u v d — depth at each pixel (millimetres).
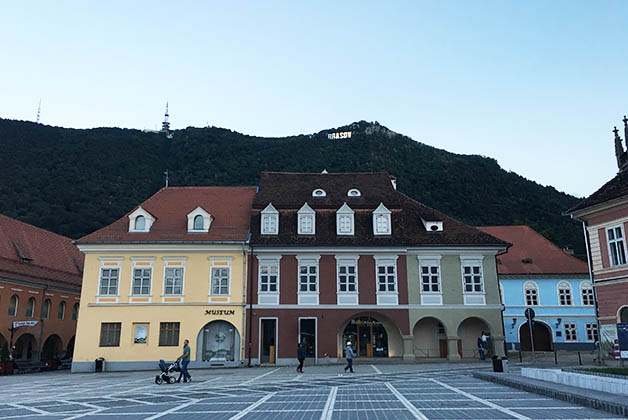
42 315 46281
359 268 37156
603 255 28266
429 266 37438
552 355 41062
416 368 29984
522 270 51219
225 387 20922
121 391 20469
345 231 38344
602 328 27984
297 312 36219
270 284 36844
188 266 36969
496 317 36438
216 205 41438
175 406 14945
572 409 12516
